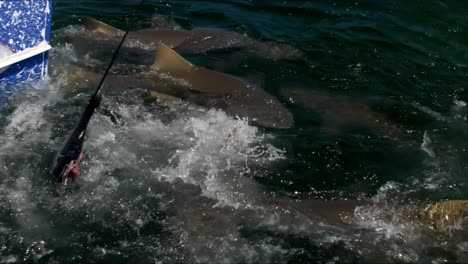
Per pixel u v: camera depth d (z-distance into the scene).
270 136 7.65
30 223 6.63
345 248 6.59
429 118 7.98
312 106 8.06
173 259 6.45
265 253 6.53
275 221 6.72
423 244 6.63
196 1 9.91
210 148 7.46
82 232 6.60
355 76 8.54
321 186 7.15
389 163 7.42
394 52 8.98
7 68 7.50
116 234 6.60
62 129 7.48
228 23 9.45
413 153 7.55
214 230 6.63
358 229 6.71
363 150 7.54
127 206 6.80
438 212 6.76
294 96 8.20
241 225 6.68
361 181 7.23
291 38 9.16
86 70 8.22
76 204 6.79
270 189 7.05
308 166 7.34
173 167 7.20
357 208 6.83
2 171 7.00
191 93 8.05
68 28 9.05
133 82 8.15
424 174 7.33
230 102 7.95
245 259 6.48
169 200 6.85
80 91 7.97
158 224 6.67
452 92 8.37
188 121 7.77
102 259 6.43
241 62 8.69
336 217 6.76
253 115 7.85
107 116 7.75
